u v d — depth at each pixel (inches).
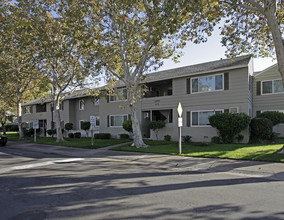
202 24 487.8
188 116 718.5
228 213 167.3
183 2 390.3
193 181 261.9
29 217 164.6
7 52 690.8
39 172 319.6
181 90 737.0
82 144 678.5
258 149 451.5
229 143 603.2
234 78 635.5
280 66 391.5
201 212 169.8
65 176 292.2
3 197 210.8
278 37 387.9
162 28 398.3
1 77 754.8
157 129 781.3
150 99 810.8
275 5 393.7
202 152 443.8
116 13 482.0
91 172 316.2
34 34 613.9
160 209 176.4
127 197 205.8
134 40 530.9
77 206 185.2
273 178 274.1
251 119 614.5
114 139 845.8
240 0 442.9
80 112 1143.0
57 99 817.5
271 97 703.7
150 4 450.3
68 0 466.0
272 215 163.2
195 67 792.3
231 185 243.6
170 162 374.9
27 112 1477.6
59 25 596.7
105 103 959.6
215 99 666.8
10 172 323.0
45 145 730.8
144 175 295.3
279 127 733.9
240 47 541.3
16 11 526.9
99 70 564.1
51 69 789.2
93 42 544.4
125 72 569.9
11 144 816.3
